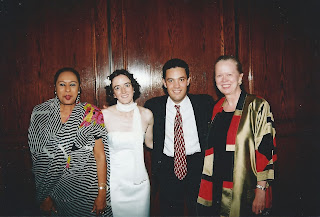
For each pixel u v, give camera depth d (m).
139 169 1.78
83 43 2.52
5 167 2.46
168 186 1.96
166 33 2.60
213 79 2.65
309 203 2.74
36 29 2.49
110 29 2.54
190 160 1.93
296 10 2.75
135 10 2.56
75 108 1.67
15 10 2.47
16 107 2.47
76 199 1.67
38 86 2.49
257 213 1.52
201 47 2.64
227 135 1.58
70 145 1.61
